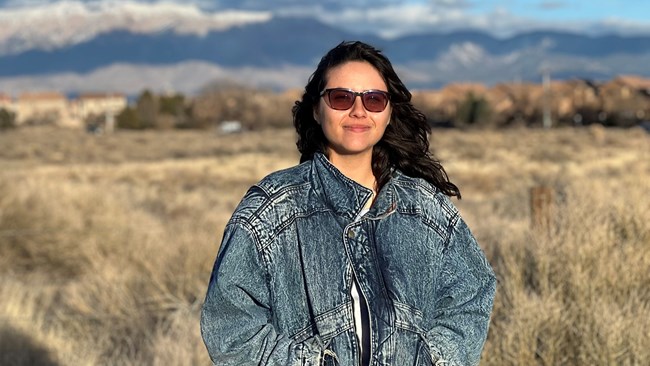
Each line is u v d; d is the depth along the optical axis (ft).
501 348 17.98
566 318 18.78
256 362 8.39
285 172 8.97
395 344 8.25
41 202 41.19
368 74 9.11
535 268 22.18
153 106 354.13
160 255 30.83
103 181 91.09
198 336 21.77
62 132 311.88
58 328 25.77
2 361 21.83
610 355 16.88
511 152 152.46
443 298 8.84
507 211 47.16
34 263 37.60
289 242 8.56
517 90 401.08
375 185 9.29
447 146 179.01
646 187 29.81
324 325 8.29
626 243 22.61
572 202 25.57
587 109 317.63
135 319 26.25
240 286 8.46
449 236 9.09
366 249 8.52
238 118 351.87
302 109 9.56
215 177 110.01
